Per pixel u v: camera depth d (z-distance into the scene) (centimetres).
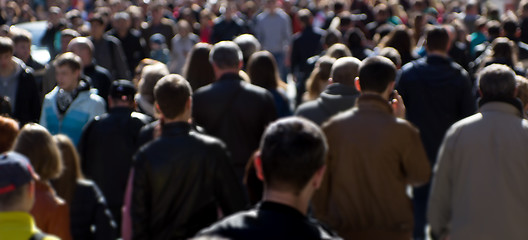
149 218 848
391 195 879
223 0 4516
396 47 1758
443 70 1383
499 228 847
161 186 837
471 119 876
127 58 2470
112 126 1148
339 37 2106
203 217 850
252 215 521
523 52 2064
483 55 2030
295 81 2586
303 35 2541
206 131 1108
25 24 2847
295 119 564
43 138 796
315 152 543
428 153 1400
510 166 849
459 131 874
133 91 1170
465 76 1386
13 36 1867
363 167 875
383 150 868
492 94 870
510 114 867
